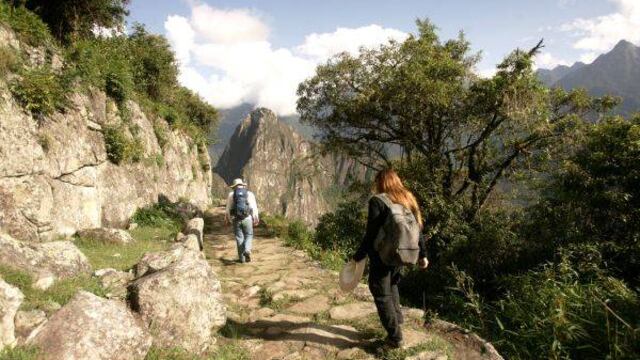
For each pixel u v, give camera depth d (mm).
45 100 8828
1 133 7539
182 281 4469
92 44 14211
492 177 18328
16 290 3418
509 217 15594
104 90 13055
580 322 5059
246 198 9297
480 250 12477
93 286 4801
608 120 10703
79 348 3350
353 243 14711
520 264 11734
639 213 8953
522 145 16562
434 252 16062
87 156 10883
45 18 14125
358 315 5570
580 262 8062
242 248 9320
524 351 5109
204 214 21797
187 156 25812
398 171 17812
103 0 14938
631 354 4250
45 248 5262
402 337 4410
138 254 8281
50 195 8680
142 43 23906
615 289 5973
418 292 12469
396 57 17469
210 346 4457
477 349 4621
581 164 10531
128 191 13492
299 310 5910
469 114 15984
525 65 14789
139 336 3814
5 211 7340
